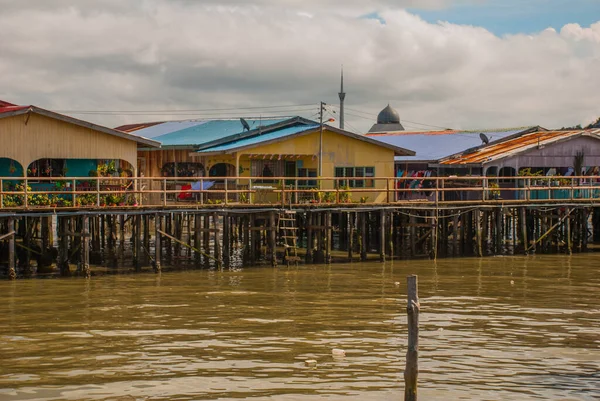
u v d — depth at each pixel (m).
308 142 44.72
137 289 31.75
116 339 24.02
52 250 37.75
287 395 19.08
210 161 46.56
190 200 44.81
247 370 20.97
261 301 29.72
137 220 35.62
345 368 21.20
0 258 38.06
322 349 23.05
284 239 39.06
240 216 43.31
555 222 47.72
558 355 22.72
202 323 26.11
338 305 29.16
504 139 56.28
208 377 20.38
